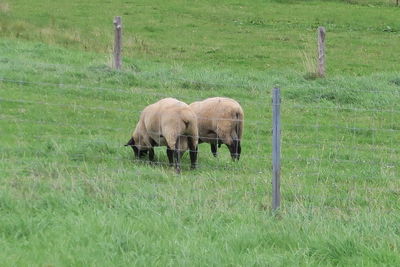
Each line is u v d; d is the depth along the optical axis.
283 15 64.75
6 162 19.25
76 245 13.12
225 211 15.40
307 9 68.19
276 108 15.34
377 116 29.73
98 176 17.80
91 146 21.97
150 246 13.06
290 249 13.43
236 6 68.25
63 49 40.75
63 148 21.34
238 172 20.33
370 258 12.98
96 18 57.22
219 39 53.03
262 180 18.94
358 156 23.42
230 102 22.42
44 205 15.34
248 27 58.75
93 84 31.44
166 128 20.39
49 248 12.88
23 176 17.64
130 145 21.66
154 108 20.95
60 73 32.47
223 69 40.38
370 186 19.47
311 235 13.93
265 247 13.58
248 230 14.09
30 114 25.98
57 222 14.25
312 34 56.84
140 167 19.94
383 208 16.73
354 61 47.56
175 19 60.06
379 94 32.47
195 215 14.98
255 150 23.84
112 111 27.62
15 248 12.88
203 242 13.42
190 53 47.06
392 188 19.08
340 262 12.96
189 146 20.80
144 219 14.48
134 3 66.19
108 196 16.06
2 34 44.34
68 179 17.50
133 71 34.50
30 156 20.36
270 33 56.50
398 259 12.78
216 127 22.22
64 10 59.97
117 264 12.38
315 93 32.41
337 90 32.62
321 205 16.73
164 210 15.39
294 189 18.16
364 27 61.50
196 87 33.16
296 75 38.03
